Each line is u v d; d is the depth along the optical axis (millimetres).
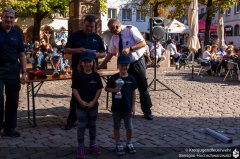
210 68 16141
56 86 11695
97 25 12219
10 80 5703
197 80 13844
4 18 5535
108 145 5375
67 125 6250
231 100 9312
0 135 5879
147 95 7012
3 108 5750
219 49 19281
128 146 5043
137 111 7746
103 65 6895
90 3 12031
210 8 25875
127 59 5062
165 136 5852
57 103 8711
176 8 28547
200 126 6520
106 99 8555
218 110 8008
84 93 4918
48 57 17094
